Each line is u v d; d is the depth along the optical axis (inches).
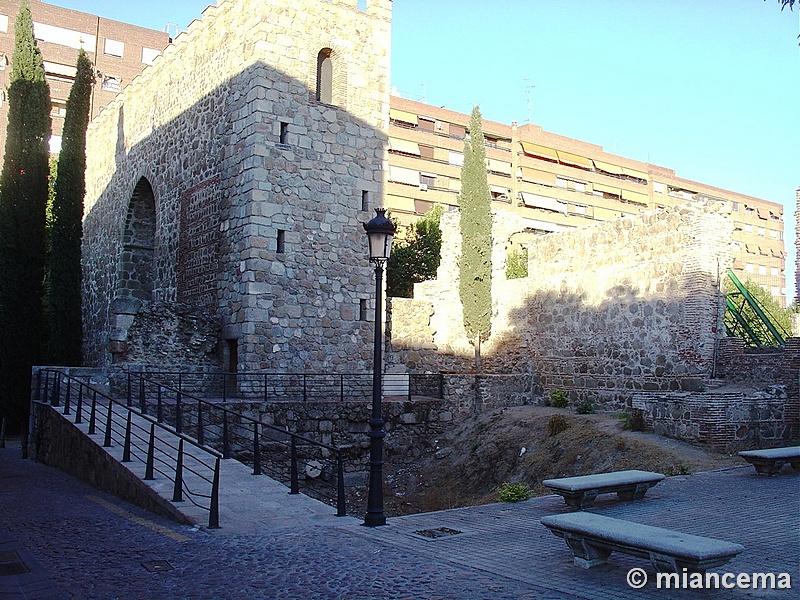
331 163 1006.4
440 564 370.9
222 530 452.1
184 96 1136.2
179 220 1122.7
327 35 1017.5
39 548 404.5
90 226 1520.7
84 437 693.9
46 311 1343.5
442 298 1294.3
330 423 908.6
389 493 900.0
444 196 2957.7
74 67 2637.8
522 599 312.2
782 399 773.9
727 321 993.5
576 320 1061.1
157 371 912.3
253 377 912.9
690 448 727.1
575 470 762.8
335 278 997.2
